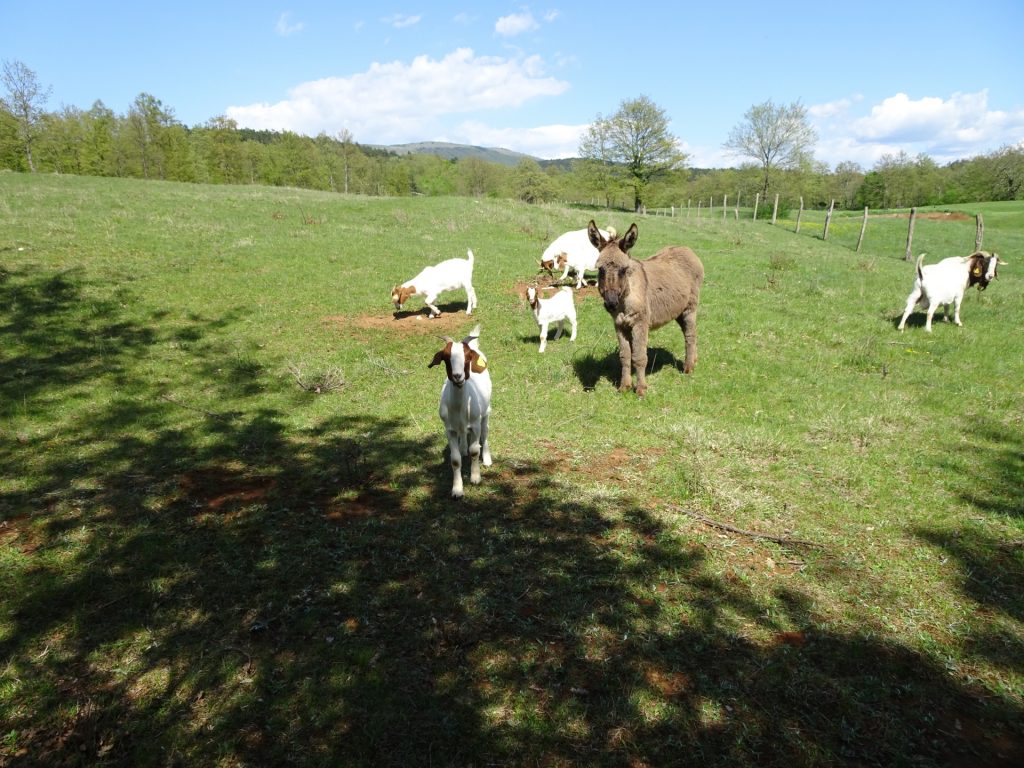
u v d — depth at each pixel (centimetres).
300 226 2050
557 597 414
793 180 6306
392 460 638
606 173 5884
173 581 437
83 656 367
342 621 394
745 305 1291
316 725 318
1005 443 648
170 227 1816
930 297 1066
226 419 759
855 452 639
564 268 1548
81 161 5209
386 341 1099
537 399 812
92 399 804
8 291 1160
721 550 470
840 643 370
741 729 311
